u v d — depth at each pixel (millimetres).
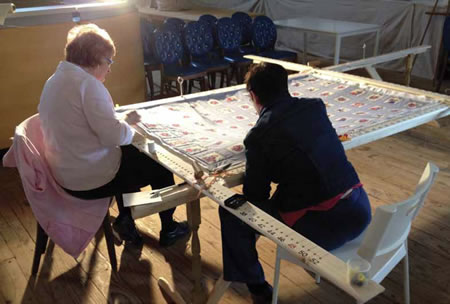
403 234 1419
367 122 2094
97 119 1738
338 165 1491
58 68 1792
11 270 2150
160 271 2127
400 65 5645
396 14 5527
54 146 1838
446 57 4734
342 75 2842
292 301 1907
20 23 3033
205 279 2057
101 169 1909
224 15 5715
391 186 2838
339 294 1944
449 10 4910
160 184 2115
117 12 3457
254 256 1638
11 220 2570
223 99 2557
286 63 3248
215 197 1384
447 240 2297
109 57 1798
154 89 5195
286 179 1493
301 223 1511
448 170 3037
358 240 1586
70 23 3238
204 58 4617
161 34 4148
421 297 1909
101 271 2137
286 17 6844
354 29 4594
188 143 1874
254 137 1433
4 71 3080
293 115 1433
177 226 2334
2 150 3408
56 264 2191
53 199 1927
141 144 1858
